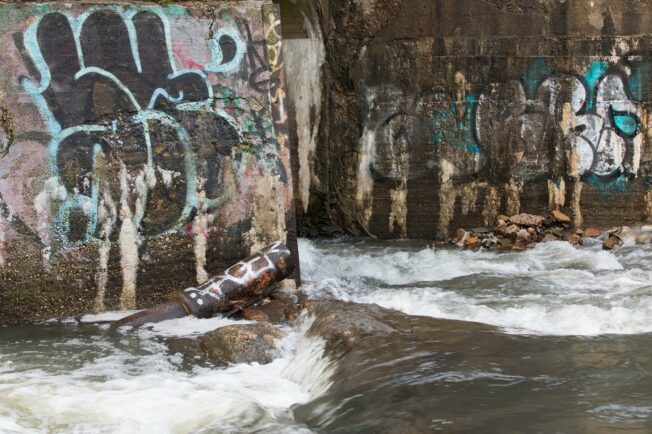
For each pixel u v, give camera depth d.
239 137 8.63
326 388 5.96
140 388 6.17
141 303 8.41
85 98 8.14
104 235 8.25
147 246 8.38
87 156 8.17
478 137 11.76
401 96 11.95
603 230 11.53
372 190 12.23
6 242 7.97
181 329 7.81
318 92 12.36
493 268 10.23
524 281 9.31
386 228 12.24
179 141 8.45
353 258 10.95
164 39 8.36
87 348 7.28
